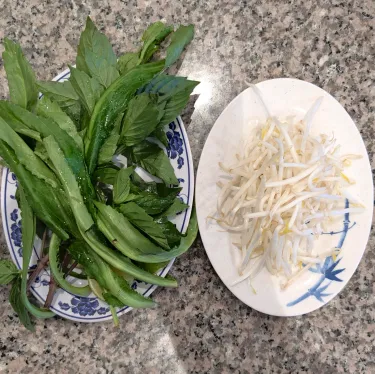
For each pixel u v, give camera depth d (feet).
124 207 2.14
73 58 2.64
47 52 2.64
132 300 2.22
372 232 2.63
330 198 2.48
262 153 2.51
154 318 2.63
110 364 2.62
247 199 2.51
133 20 2.65
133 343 2.63
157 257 2.26
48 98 2.21
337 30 2.66
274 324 2.64
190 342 2.62
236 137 2.54
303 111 2.56
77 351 2.63
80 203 2.07
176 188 2.38
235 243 2.54
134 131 2.20
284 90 2.52
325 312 2.64
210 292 2.63
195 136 2.65
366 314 2.63
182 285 2.63
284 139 2.50
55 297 2.48
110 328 2.63
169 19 2.65
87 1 2.64
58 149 2.04
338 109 2.52
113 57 2.33
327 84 2.65
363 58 2.66
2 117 2.08
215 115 2.65
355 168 2.54
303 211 2.48
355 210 2.52
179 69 2.65
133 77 2.18
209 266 2.63
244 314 2.63
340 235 2.56
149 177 2.52
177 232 2.35
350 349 2.63
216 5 2.65
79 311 2.49
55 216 2.11
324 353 2.63
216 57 2.66
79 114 2.34
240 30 2.65
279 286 2.55
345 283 2.52
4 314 2.62
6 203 2.42
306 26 2.66
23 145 2.06
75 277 2.50
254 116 2.54
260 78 2.66
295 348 2.63
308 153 2.52
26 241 2.12
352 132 2.53
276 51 2.65
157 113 2.12
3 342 2.61
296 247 2.50
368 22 2.66
